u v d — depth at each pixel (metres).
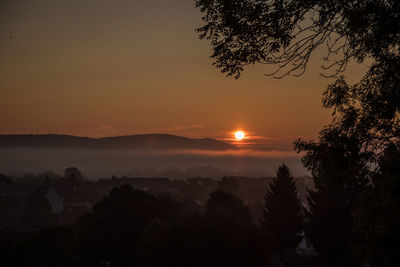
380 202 16.19
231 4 9.34
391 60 9.66
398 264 15.77
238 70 10.01
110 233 47.03
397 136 10.20
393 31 9.16
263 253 36.78
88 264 46.91
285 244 61.25
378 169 11.78
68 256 49.94
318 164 11.20
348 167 10.88
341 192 40.03
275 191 63.44
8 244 47.41
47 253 54.28
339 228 40.59
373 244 16.95
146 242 38.19
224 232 36.19
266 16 9.38
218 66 10.06
